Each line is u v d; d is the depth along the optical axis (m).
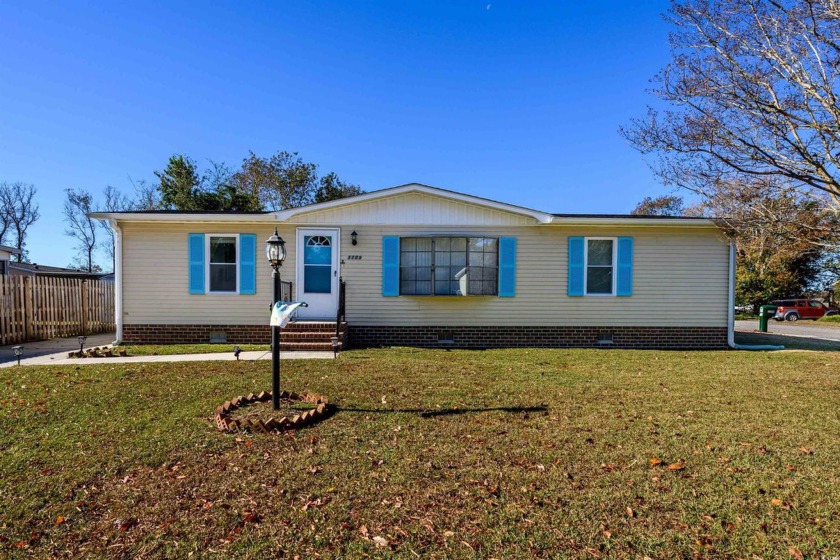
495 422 4.64
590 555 2.52
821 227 8.85
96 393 5.63
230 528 2.75
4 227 37.62
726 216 9.64
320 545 2.60
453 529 2.76
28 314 11.38
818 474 3.46
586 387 6.12
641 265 10.82
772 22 8.11
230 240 10.66
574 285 10.74
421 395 5.63
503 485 3.29
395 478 3.39
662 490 3.22
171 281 10.51
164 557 2.49
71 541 2.62
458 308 10.73
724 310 10.86
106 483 3.29
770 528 2.76
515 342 10.75
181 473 3.46
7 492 3.14
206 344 10.27
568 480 3.37
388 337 10.67
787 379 6.74
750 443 4.08
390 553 2.53
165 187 27.02
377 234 10.67
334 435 4.25
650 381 6.53
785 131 8.30
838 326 21.55
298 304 5.02
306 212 10.48
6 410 4.93
